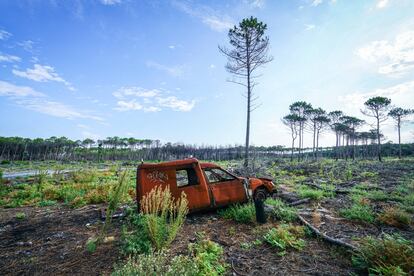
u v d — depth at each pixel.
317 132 57.72
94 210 8.45
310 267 3.86
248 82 24.55
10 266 4.28
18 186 14.88
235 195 7.41
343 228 5.63
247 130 23.84
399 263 3.45
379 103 43.62
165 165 6.75
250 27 23.84
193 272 3.20
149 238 4.70
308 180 15.47
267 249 4.57
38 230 6.46
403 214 5.88
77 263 4.26
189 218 6.75
